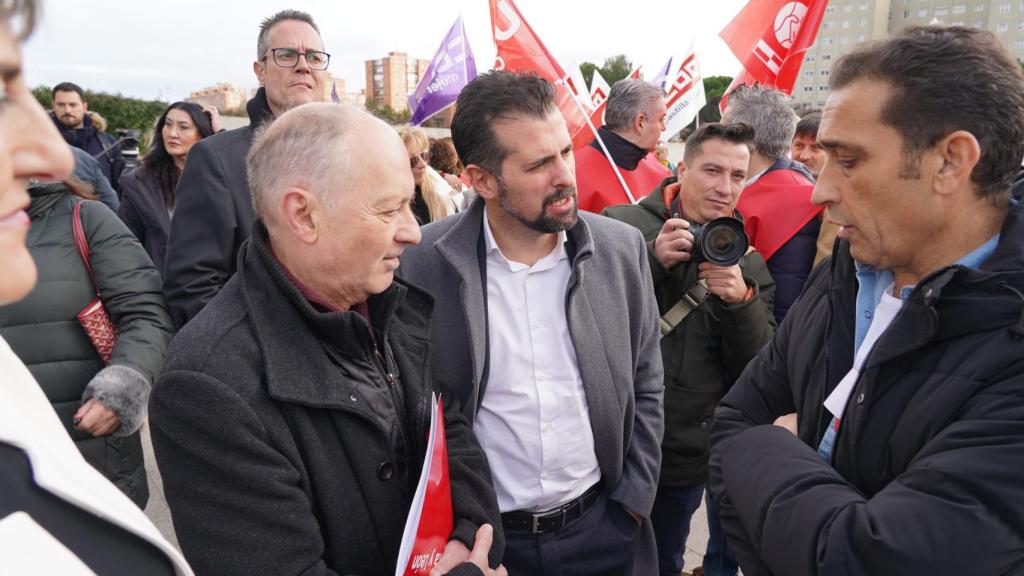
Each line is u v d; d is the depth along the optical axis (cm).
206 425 105
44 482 56
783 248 287
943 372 103
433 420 128
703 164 237
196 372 107
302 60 274
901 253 112
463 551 127
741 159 236
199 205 239
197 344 110
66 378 210
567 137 161
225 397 105
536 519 167
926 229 108
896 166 106
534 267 168
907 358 108
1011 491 90
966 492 92
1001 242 104
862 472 114
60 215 212
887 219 110
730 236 206
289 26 273
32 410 68
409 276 167
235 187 245
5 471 55
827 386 131
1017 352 96
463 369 162
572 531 173
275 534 106
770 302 246
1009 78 101
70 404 212
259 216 121
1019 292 97
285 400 110
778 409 152
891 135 105
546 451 166
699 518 344
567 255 172
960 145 101
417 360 139
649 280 192
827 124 113
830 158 115
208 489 106
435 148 591
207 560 107
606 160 386
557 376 168
